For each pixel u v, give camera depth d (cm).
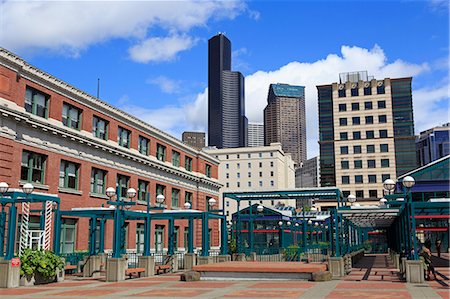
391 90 11156
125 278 2516
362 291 1736
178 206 5200
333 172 11288
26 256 2206
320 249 4072
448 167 5444
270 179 15325
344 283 2072
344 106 11269
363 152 10988
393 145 10875
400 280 2183
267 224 5734
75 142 3409
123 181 4131
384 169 10806
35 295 1772
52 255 2320
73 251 3216
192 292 1797
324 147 11469
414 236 2095
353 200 2806
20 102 2888
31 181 2977
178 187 5194
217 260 3284
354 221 3938
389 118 10962
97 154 3691
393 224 3950
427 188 5441
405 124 10925
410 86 11094
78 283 2278
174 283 2217
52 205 2962
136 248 4125
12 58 2816
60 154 3244
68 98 3381
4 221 2452
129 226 3997
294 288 1883
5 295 1784
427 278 2127
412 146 10800
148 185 4525
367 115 11094
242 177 15562
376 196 10750
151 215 3133
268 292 1747
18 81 2881
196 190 5666
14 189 2658
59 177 3234
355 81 11631
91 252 2870
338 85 11375
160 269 2947
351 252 3650
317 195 3375
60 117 3272
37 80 3062
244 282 2205
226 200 15412
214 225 6003
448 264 3200
